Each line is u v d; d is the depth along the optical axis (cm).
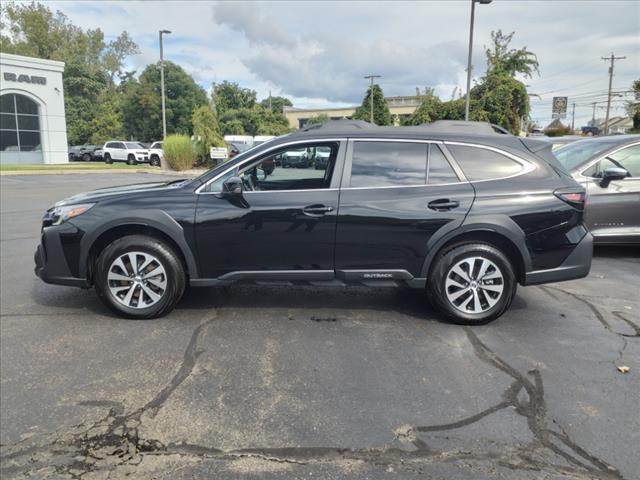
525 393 339
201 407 320
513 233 445
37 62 3419
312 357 393
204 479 254
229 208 451
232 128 6209
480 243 453
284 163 461
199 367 374
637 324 468
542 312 499
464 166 457
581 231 459
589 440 288
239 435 291
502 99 2905
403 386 348
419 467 264
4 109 3325
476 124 498
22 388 341
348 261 456
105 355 393
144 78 5597
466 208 445
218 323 462
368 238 450
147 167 3428
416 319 477
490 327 458
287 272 460
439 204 445
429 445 282
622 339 432
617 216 710
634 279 622
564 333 445
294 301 527
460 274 454
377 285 464
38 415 309
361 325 461
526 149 464
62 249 464
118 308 464
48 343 415
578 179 718
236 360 386
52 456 271
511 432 294
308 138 462
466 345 418
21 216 1123
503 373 368
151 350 403
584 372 370
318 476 257
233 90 7162
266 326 456
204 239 454
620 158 721
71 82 6397
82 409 316
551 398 333
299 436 290
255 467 264
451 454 274
